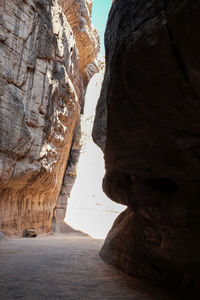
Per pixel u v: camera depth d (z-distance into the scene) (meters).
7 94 11.82
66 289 4.77
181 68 2.43
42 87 14.73
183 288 4.50
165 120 3.09
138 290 4.81
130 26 2.85
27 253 8.88
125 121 3.60
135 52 2.64
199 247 4.18
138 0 2.84
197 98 2.58
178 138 3.27
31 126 14.06
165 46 2.38
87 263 7.55
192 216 4.10
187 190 4.10
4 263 6.91
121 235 7.58
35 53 14.17
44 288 4.77
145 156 4.00
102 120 7.72
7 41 11.90
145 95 2.92
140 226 6.69
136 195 5.31
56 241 14.09
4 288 4.59
